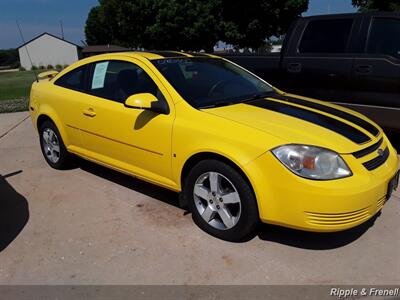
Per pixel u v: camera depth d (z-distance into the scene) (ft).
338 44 18.43
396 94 16.87
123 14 104.06
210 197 11.44
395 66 16.70
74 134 15.71
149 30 100.48
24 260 10.85
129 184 15.70
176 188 12.31
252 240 11.44
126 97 13.48
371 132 11.47
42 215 13.34
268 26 97.76
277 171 9.88
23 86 77.05
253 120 10.96
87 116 14.66
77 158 17.43
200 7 96.84
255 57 21.17
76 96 15.28
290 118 11.32
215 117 11.20
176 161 11.82
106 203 14.10
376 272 9.97
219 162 10.82
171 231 12.06
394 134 20.74
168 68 13.20
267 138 10.16
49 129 17.08
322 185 9.55
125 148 13.47
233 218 11.12
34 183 16.11
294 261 10.48
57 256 11.00
